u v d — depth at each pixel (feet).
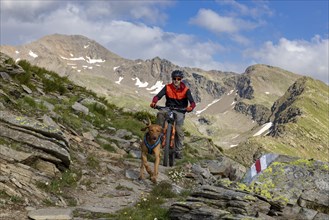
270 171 30.07
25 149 35.24
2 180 29.25
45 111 51.72
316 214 26.40
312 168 29.53
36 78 74.02
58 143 38.24
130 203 33.91
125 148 57.16
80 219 27.25
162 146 42.93
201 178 52.34
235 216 25.04
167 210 29.48
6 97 47.67
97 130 61.52
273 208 27.32
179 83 43.11
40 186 32.04
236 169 67.15
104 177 41.19
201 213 26.07
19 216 25.86
